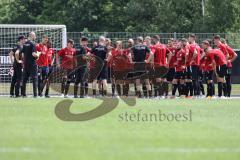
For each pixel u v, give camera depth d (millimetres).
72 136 42094
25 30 111000
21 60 81562
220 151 36562
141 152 36000
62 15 198750
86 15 196625
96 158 33969
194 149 37156
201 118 53812
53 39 110125
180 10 187625
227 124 49500
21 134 42812
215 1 176750
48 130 45125
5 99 76125
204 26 177250
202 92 90375
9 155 34812
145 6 192250
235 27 176750
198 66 85875
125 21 199500
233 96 95250
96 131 44812
